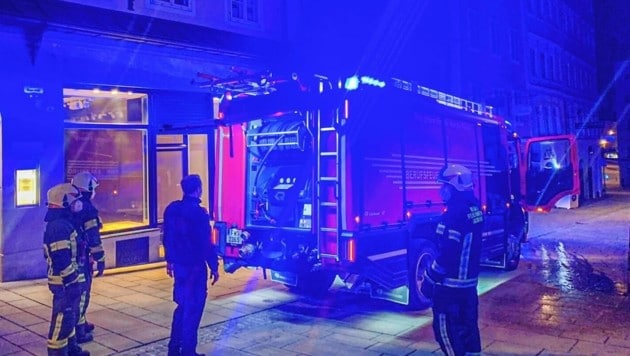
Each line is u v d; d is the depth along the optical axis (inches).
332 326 244.1
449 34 794.2
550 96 1206.3
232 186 285.9
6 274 329.1
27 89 331.3
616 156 1761.8
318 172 243.6
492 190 353.4
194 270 197.2
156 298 298.4
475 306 168.9
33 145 336.8
